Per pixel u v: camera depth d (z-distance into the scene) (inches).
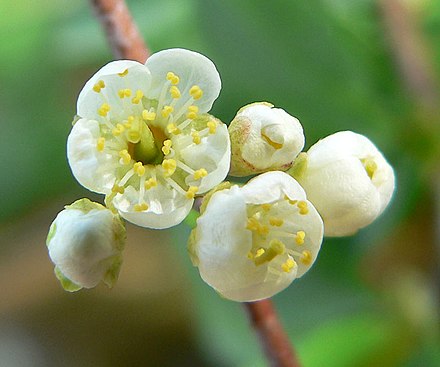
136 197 3.8
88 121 3.8
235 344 5.4
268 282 3.7
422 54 5.6
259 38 5.3
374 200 3.9
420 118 5.4
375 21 5.6
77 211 3.7
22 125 6.4
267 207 3.8
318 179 3.9
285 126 3.8
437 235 5.5
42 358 7.3
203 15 5.3
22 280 7.6
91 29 6.0
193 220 4.0
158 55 3.8
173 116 3.9
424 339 5.3
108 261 3.7
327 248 5.6
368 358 5.2
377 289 5.5
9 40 6.4
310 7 5.3
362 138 4.0
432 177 5.5
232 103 5.3
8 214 6.4
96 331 7.4
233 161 3.8
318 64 5.3
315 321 5.5
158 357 7.3
